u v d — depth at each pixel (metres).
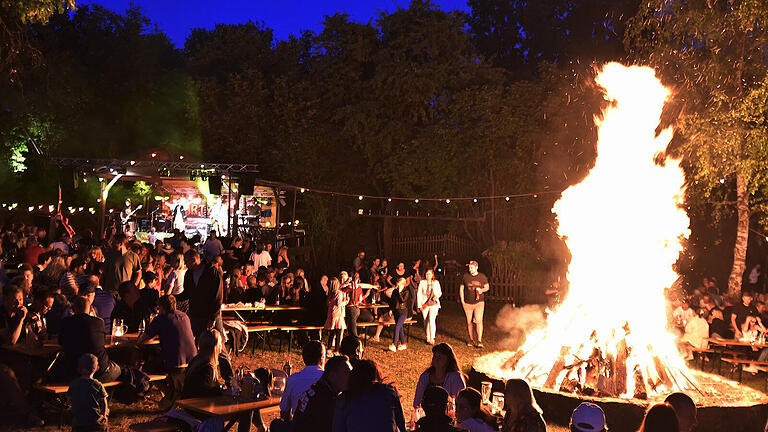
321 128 32.59
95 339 9.46
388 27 32.94
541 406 10.98
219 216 33.50
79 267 13.45
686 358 16.52
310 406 6.50
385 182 33.03
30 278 11.51
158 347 11.29
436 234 32.41
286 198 33.94
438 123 29.66
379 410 5.71
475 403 6.25
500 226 29.52
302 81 34.31
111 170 27.28
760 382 15.48
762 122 19.73
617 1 37.50
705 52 20.67
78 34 39.38
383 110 31.38
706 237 28.70
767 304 17.94
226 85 36.03
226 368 9.31
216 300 11.30
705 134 19.67
